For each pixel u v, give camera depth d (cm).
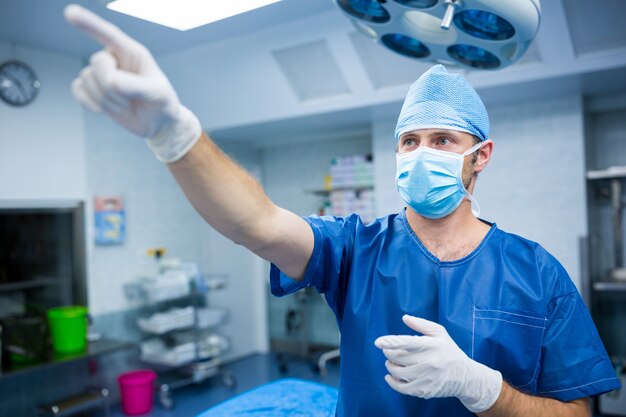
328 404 193
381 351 114
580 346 110
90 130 405
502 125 372
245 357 541
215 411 190
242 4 167
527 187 363
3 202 349
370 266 122
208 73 392
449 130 114
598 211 395
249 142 557
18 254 369
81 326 356
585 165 348
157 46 358
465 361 95
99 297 407
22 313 372
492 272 115
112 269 418
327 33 319
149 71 71
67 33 335
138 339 434
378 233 126
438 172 113
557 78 305
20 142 358
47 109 374
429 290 116
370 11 143
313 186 539
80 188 396
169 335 449
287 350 559
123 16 297
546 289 113
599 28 267
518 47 141
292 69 363
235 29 330
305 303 512
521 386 110
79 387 386
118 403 410
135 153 441
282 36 332
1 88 345
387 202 422
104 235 405
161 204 462
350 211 461
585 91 340
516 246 119
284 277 121
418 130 116
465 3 122
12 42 351
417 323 96
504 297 112
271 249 105
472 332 109
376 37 158
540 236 359
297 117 406
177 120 79
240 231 95
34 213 374
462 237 120
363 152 505
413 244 121
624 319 393
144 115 75
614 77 304
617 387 110
